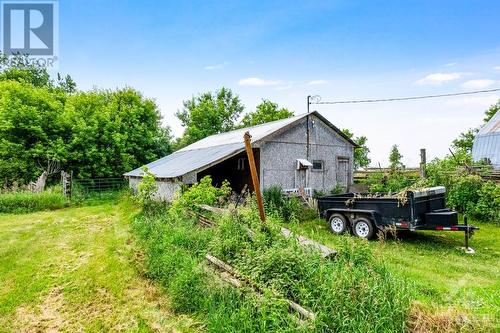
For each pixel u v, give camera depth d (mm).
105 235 9383
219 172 17703
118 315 4734
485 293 4711
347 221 9383
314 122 14695
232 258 5402
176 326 4371
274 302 3979
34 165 18812
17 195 14188
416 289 4781
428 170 13031
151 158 23562
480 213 11000
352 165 16125
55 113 19328
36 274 6359
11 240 8938
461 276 5781
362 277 4215
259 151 12984
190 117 36969
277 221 6535
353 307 3740
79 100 22109
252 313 4129
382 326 3594
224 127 37156
